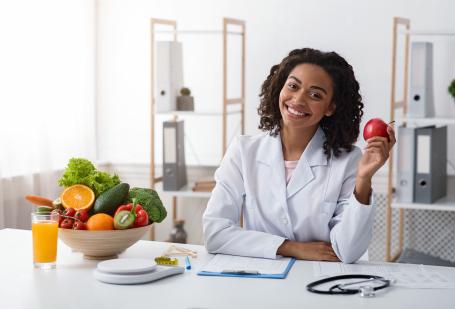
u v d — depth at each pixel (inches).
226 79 137.0
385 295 62.8
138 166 161.0
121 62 160.2
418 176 127.2
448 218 140.7
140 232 74.2
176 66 143.6
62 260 74.8
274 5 147.2
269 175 83.9
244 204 85.6
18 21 135.2
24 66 137.1
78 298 61.3
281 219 82.5
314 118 80.4
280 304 59.9
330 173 82.3
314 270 71.7
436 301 61.1
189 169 156.5
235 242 78.1
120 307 58.9
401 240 140.0
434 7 138.1
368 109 143.5
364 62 142.9
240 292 63.4
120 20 159.3
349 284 65.5
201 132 155.1
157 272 66.9
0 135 132.2
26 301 60.4
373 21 141.6
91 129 158.9
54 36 145.9
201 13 153.3
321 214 81.3
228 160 86.4
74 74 152.9
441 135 131.7
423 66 126.6
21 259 75.0
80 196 75.9
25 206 139.3
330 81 80.7
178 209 159.6
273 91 85.0
